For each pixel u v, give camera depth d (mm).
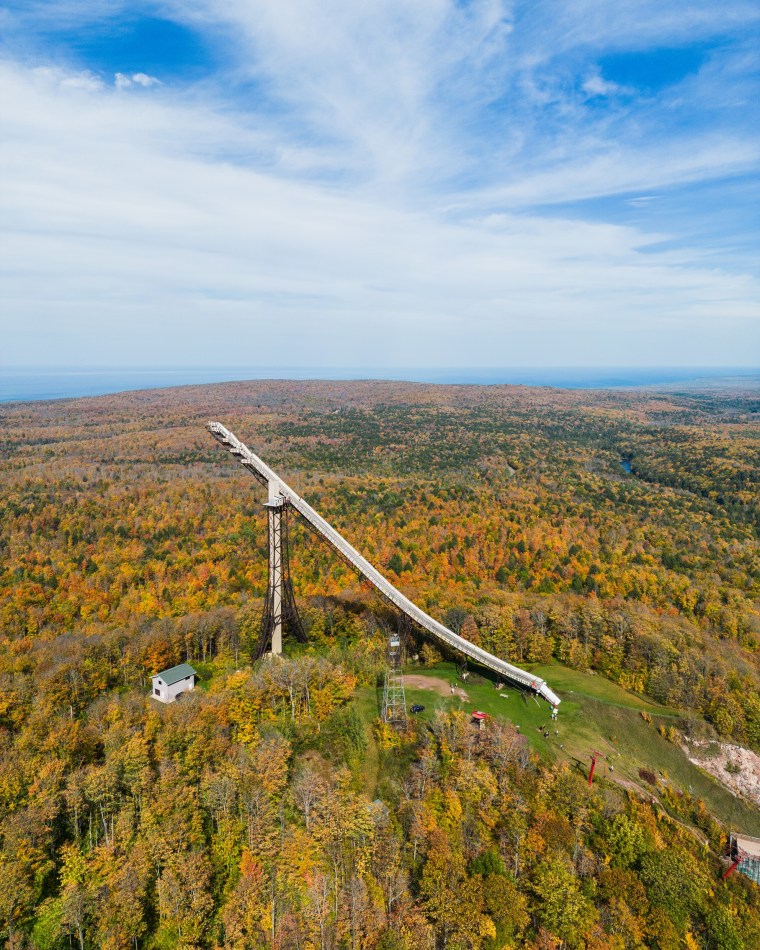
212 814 73375
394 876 67875
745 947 71125
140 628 127125
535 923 67750
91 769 75688
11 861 64938
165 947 62562
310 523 124312
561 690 114000
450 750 86125
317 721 91562
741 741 107188
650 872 73750
